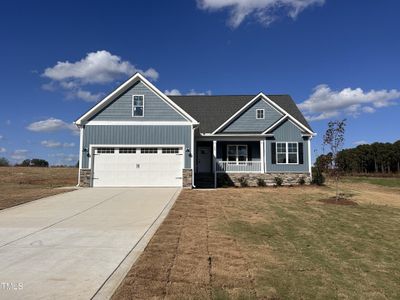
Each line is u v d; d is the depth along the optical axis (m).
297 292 6.10
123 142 20.88
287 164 24.14
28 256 7.27
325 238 9.88
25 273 6.26
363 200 17.89
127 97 21.17
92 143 20.80
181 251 7.75
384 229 11.34
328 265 7.72
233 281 6.27
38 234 9.17
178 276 6.30
